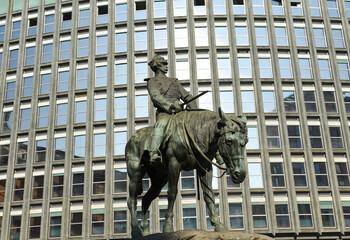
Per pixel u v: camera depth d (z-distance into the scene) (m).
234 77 36.59
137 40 38.31
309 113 35.94
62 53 39.28
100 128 35.81
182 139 6.58
